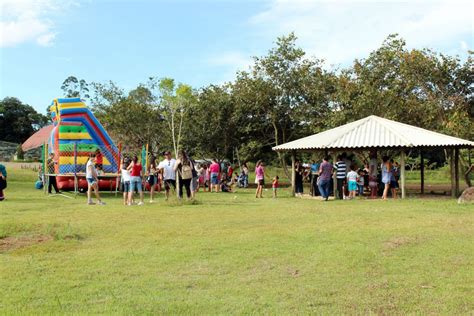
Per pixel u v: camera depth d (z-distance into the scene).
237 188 28.39
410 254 8.04
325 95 30.08
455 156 19.83
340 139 19.83
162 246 8.91
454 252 8.16
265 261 7.70
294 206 16.02
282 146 22.19
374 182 19.64
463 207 14.98
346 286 6.31
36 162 55.38
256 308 5.48
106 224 11.53
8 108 82.44
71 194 21.42
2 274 6.95
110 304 5.61
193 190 17.47
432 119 27.52
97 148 22.38
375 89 27.38
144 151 23.41
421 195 21.38
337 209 14.90
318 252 8.24
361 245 8.77
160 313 5.31
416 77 27.34
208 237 9.82
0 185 17.31
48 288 6.27
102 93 36.84
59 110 22.50
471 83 26.75
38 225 10.48
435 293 6.00
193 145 32.22
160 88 30.14
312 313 5.32
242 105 30.66
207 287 6.34
